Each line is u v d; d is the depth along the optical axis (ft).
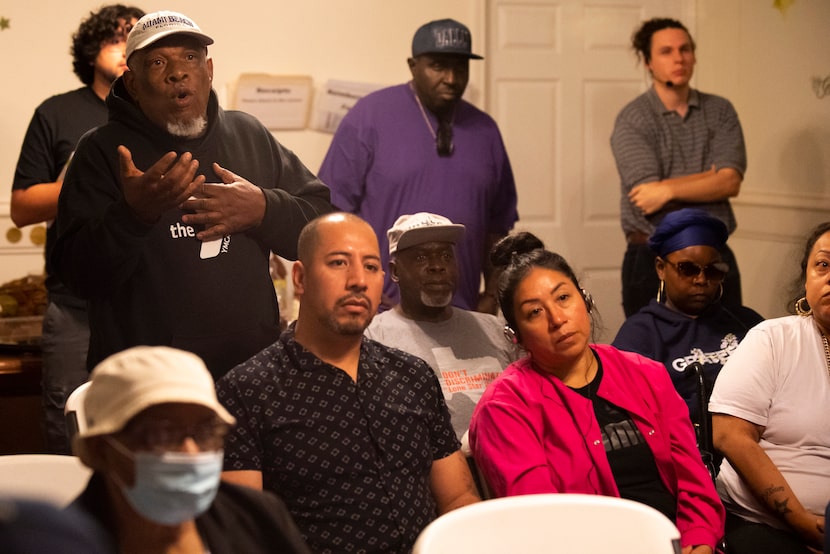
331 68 15.93
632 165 14.64
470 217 13.10
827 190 15.69
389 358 6.60
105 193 7.58
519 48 17.04
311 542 6.07
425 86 12.95
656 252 9.87
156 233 7.48
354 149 13.12
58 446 10.39
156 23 7.50
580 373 7.24
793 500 7.43
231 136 8.07
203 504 4.18
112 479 4.21
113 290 7.48
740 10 17.38
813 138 15.96
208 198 7.59
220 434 4.21
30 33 14.73
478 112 13.55
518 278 7.22
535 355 7.25
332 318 6.24
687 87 14.83
